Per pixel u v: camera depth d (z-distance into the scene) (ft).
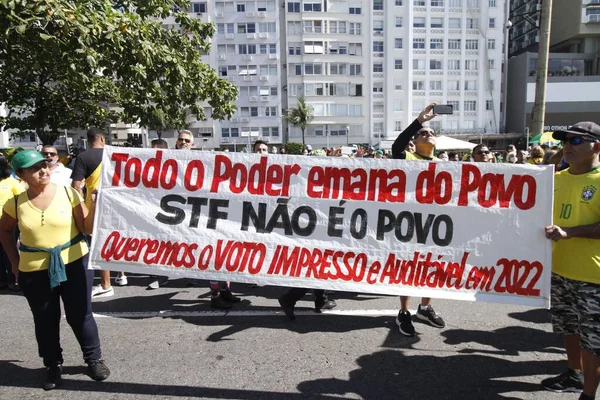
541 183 10.33
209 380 10.25
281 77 174.19
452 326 13.56
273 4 168.14
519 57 180.45
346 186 11.48
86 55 19.48
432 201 11.08
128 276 19.67
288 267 11.50
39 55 21.91
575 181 9.48
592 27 177.37
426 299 13.82
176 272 11.69
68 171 19.26
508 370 10.81
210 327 13.48
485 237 10.72
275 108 172.65
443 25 172.76
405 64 172.96
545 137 49.67
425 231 11.10
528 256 10.36
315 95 172.55
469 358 11.43
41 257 9.64
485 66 175.63
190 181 11.80
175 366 10.93
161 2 31.45
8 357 11.60
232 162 11.78
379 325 13.65
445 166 11.02
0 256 17.74
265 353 11.65
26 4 17.34
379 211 11.32
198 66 33.65
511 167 10.54
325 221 11.49
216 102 35.22
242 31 169.68
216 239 11.66
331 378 10.36
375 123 176.55
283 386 10.00
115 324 13.74
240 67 170.60
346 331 13.16
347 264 11.36
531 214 10.39
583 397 8.75
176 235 11.71
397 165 11.25
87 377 10.42
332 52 171.83
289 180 11.64
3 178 17.06
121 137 117.70
